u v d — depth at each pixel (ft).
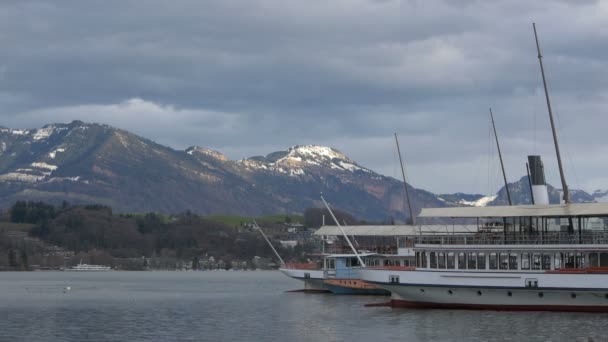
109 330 370.73
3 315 455.63
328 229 606.14
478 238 392.27
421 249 399.24
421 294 398.62
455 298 391.45
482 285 380.58
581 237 374.02
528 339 306.76
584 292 364.38
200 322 398.01
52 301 583.17
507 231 392.27
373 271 409.08
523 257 378.53
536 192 419.13
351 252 577.43
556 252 373.40
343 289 558.15
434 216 403.75
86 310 489.67
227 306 499.92
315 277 581.94
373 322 363.56
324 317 397.19
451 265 391.04
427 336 318.45
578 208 376.27
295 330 352.69
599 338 306.55
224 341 325.21
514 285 374.02
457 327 337.31
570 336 310.86
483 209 399.24
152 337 342.23
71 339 341.62
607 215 368.07
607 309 366.63
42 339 342.64
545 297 373.81
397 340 312.29
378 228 579.89
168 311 471.21
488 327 334.44
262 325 375.45
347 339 319.27
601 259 369.50
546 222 388.37
